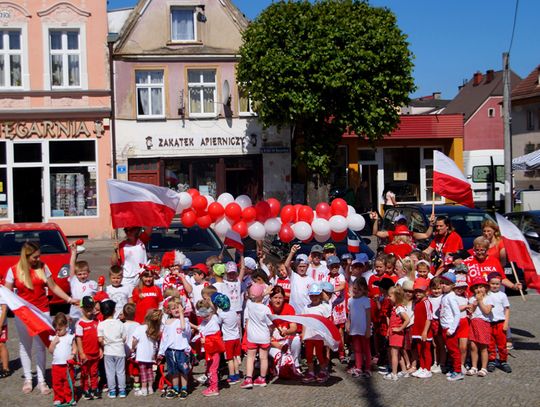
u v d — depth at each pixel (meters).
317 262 10.55
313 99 23.67
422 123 31.09
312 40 23.64
